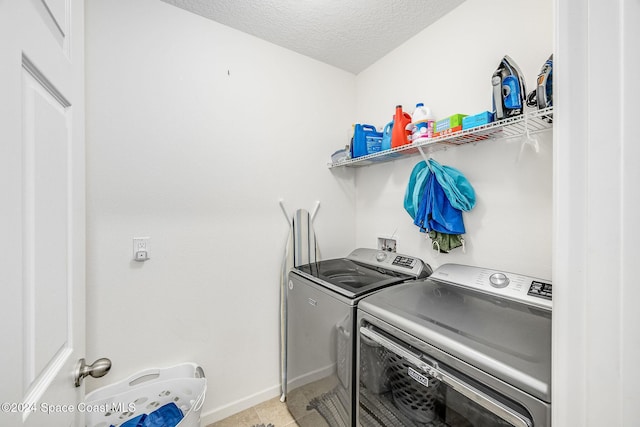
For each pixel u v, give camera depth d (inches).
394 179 74.6
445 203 56.7
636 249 14.3
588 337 16.2
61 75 26.2
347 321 48.0
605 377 15.5
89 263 50.8
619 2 14.6
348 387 47.7
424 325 36.1
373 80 81.7
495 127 43.6
